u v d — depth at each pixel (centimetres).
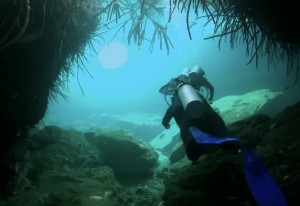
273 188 226
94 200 367
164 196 321
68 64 518
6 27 363
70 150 547
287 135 315
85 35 475
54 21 402
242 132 405
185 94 365
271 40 458
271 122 389
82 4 450
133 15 521
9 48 376
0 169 402
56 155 516
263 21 399
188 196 290
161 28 534
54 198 362
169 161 668
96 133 632
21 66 401
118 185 468
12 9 355
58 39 425
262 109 701
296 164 254
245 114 707
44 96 483
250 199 254
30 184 418
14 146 456
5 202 360
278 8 373
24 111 444
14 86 405
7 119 414
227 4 413
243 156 270
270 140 327
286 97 690
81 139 600
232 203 261
